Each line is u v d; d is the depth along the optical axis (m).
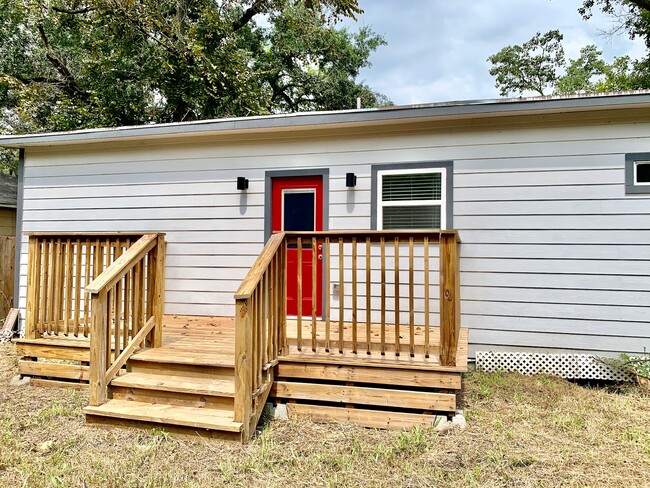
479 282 5.10
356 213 5.52
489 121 5.12
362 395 3.65
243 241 5.90
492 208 5.10
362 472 2.90
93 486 2.75
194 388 3.63
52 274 4.80
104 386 3.75
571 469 2.94
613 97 4.49
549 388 4.47
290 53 18.31
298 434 3.46
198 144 6.09
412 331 3.63
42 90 13.44
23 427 3.62
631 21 17.80
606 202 4.80
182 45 13.10
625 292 4.73
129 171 6.33
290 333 4.81
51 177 6.66
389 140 5.44
